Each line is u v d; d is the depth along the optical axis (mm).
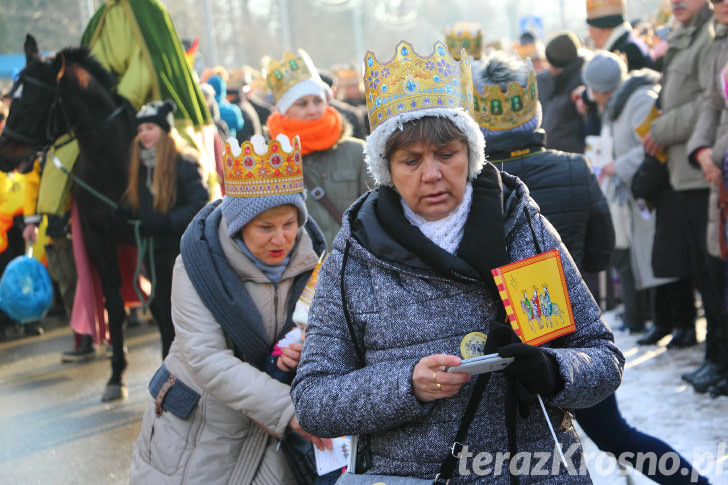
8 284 6977
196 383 2865
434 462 2012
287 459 2855
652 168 5680
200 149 5844
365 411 1969
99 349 8336
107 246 6168
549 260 2004
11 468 5160
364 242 2062
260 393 2740
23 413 6285
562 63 7316
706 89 4898
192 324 2846
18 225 9250
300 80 5000
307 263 2969
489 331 1969
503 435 1998
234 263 2895
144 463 2963
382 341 2039
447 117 2025
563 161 3426
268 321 2922
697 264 5199
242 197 2842
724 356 5027
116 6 6422
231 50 38875
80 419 5996
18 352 8609
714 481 3752
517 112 3400
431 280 2012
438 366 1866
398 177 2072
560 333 1992
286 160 2848
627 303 6770
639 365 5793
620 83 6254
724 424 4430
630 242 6332
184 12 36281
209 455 2875
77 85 5988
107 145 5965
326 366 2088
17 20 17078
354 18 37969
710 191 5074
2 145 6188
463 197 2090
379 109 2076
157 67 6184
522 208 2049
